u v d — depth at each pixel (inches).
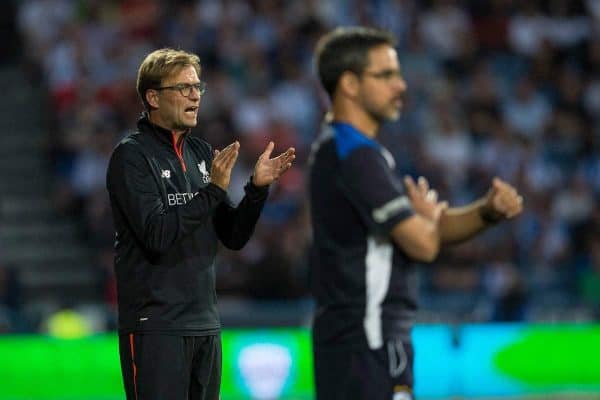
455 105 2113.7
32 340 1432.1
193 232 628.4
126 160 623.8
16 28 2114.9
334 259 685.3
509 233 1865.2
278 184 1828.2
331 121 716.7
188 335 627.2
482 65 2197.3
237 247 653.3
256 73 2022.6
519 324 1596.9
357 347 674.8
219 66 2021.4
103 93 1911.9
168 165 638.5
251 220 644.1
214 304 647.1
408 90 2097.7
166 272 626.2
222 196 612.1
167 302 624.1
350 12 2176.4
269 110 1980.8
